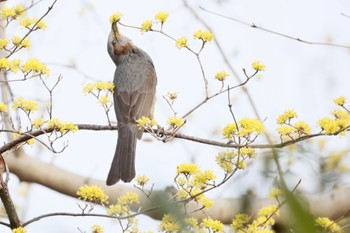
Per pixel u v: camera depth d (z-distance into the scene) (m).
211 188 9.13
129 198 9.66
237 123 9.62
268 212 8.95
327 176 8.20
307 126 10.12
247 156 9.31
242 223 8.77
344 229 9.09
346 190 12.94
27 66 10.60
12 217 10.16
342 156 9.62
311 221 5.05
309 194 8.97
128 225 9.28
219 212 13.25
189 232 7.18
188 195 9.21
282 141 10.16
